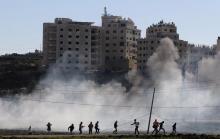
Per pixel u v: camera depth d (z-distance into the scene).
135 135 159.25
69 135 162.12
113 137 151.62
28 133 183.38
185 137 151.12
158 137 152.00
